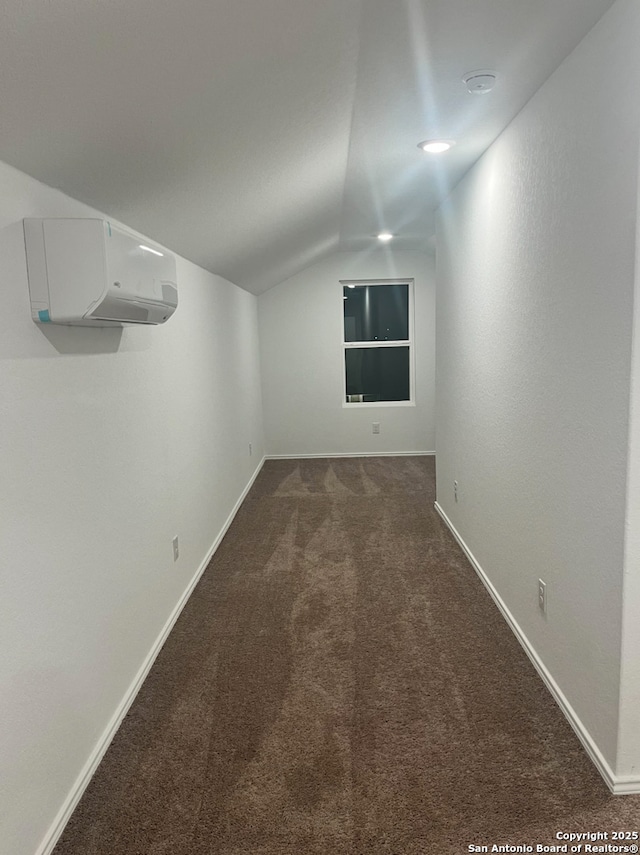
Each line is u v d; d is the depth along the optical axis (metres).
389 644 2.49
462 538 3.51
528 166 2.11
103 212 1.96
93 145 1.46
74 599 1.71
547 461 2.05
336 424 6.29
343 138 2.26
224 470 4.07
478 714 2.01
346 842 1.52
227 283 4.32
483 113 2.15
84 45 1.04
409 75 1.75
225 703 2.13
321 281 6.04
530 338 2.18
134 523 2.24
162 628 2.57
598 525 1.68
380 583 3.10
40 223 1.49
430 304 6.07
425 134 2.34
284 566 3.38
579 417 1.78
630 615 1.55
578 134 1.70
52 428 1.60
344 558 3.46
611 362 1.56
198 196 2.22
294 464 6.03
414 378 6.20
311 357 6.18
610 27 1.48
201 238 2.86
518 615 2.46
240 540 3.84
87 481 1.82
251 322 5.59
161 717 2.07
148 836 1.57
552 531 2.03
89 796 1.71
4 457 1.36
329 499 4.70
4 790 1.33
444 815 1.59
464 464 3.37
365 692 2.17
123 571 2.11
